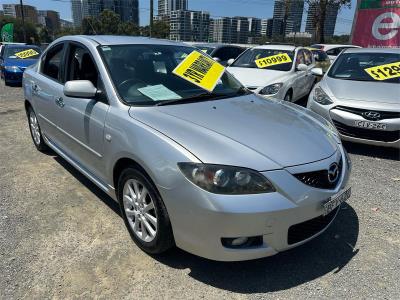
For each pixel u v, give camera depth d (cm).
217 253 233
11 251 283
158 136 251
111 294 241
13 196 374
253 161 232
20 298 236
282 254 287
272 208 224
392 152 531
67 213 341
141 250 286
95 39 362
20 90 1107
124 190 289
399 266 275
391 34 1166
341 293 246
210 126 267
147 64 343
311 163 245
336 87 543
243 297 241
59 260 273
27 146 537
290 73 773
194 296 241
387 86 534
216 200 221
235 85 386
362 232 320
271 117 300
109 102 304
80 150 354
